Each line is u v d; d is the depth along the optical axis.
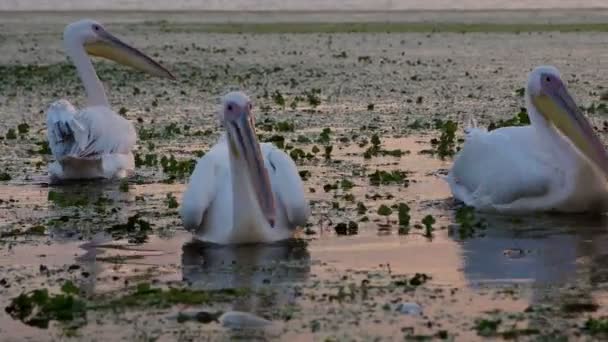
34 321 9.53
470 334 8.86
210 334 9.02
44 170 17.44
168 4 58.78
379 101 25.53
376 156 17.88
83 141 16.28
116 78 32.69
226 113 11.90
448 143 18.80
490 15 51.34
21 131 21.30
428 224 12.52
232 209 12.23
